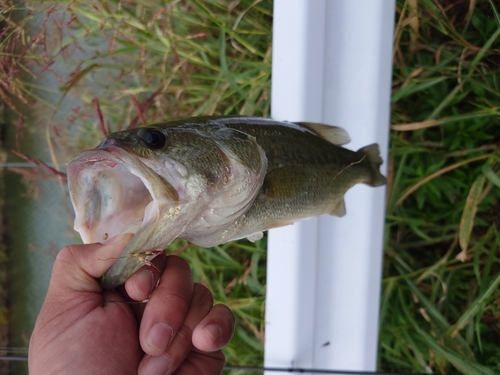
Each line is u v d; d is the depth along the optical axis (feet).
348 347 1.63
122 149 0.82
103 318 0.86
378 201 1.62
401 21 1.62
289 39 1.48
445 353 1.67
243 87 1.72
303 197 1.05
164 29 1.68
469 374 1.63
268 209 0.98
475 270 1.68
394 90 1.68
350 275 1.62
